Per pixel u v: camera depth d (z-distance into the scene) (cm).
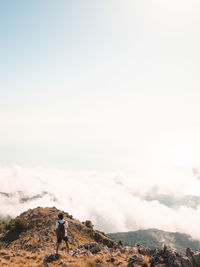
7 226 7869
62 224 1447
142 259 1348
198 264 1275
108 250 1756
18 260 1344
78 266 1202
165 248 1388
